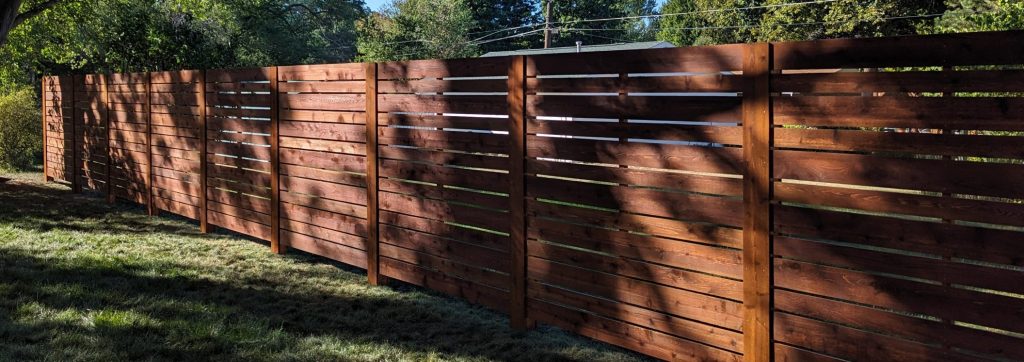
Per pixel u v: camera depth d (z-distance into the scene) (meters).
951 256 3.10
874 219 3.30
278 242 7.68
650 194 4.24
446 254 5.74
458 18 44.31
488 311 5.68
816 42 3.44
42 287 5.92
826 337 3.51
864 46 3.30
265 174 7.80
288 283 6.46
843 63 3.37
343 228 6.81
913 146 3.17
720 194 3.90
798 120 3.53
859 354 3.40
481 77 5.32
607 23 60.81
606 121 4.44
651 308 4.30
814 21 35.59
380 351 4.67
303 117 7.16
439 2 43.75
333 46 64.81
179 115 9.17
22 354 4.30
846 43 3.36
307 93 7.09
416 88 5.87
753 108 3.68
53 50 17.22
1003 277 2.96
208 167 8.72
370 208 6.41
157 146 9.70
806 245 3.55
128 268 6.82
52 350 4.41
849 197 3.38
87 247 7.75
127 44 19.45
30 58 16.98
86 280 6.26
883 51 3.25
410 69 5.91
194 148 8.95
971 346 3.06
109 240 8.20
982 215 3.00
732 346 3.90
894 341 3.28
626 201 4.37
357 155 6.59
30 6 14.26
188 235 8.67
